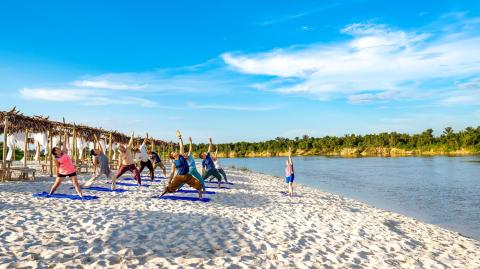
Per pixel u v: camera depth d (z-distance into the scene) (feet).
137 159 49.93
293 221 27.78
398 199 52.85
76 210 25.81
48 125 52.44
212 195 39.22
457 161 186.39
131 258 16.71
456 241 27.35
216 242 20.39
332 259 19.31
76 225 21.54
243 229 23.89
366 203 48.42
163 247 18.78
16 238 18.13
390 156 318.65
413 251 22.79
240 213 29.35
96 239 19.02
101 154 37.99
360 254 20.80
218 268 16.29
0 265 14.40
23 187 37.09
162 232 21.59
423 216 39.75
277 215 29.76
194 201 33.78
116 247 18.06
